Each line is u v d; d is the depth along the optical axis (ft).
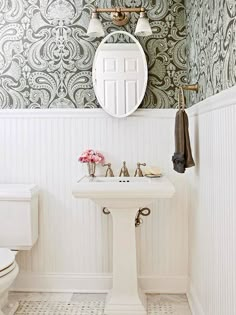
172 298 8.68
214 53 6.03
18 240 8.21
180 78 8.93
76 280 9.04
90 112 8.93
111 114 8.85
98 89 8.87
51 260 9.05
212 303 6.23
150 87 8.95
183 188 8.94
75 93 8.99
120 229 7.76
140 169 8.75
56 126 9.00
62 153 9.00
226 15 5.21
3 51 9.02
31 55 9.01
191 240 8.46
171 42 8.91
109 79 8.87
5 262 6.15
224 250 5.41
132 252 7.81
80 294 8.89
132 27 8.89
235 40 4.75
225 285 5.35
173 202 8.96
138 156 8.94
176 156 7.58
